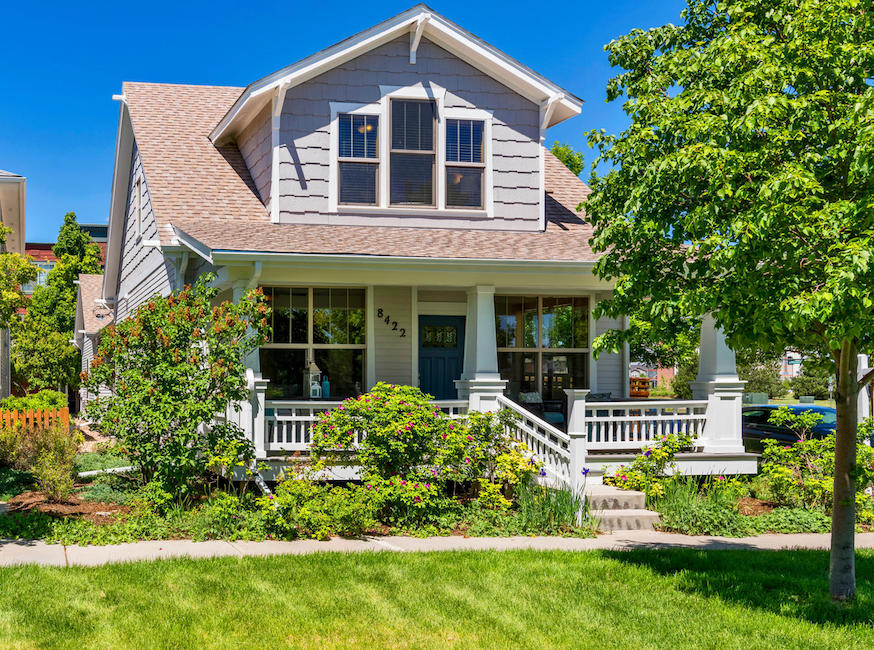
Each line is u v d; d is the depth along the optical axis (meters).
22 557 9.07
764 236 7.00
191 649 6.53
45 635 6.67
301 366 15.43
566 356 16.91
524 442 12.77
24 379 35.28
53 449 14.02
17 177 19.91
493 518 11.43
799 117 7.32
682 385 37.94
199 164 16.86
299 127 14.92
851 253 6.45
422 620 7.36
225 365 11.67
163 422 11.08
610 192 8.92
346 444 11.54
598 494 12.39
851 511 8.26
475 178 15.66
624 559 9.67
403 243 13.70
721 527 11.68
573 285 13.95
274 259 12.27
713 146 7.46
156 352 11.73
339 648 6.66
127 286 23.52
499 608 7.74
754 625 7.48
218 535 10.41
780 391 43.47
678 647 6.90
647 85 9.42
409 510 11.22
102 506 11.98
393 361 15.79
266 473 12.46
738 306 7.61
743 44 7.68
